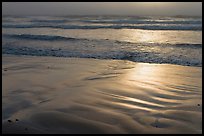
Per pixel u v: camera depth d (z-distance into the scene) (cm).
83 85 800
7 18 4878
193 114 569
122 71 1000
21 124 521
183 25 2922
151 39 1981
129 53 1374
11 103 643
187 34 2277
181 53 1359
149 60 1218
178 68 1057
